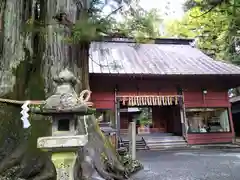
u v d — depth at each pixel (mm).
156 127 15898
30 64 3562
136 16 3549
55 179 2502
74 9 3752
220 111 12172
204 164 5844
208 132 11648
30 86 3371
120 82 11156
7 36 3438
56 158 1817
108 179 3145
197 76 10836
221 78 11477
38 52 3719
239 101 14148
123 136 13250
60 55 3584
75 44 3789
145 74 10188
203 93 11930
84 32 3107
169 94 11602
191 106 11719
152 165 5828
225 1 2807
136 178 4172
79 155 2922
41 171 2604
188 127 11656
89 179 2801
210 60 12836
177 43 15586
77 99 1911
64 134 1869
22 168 2582
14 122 2953
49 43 3633
